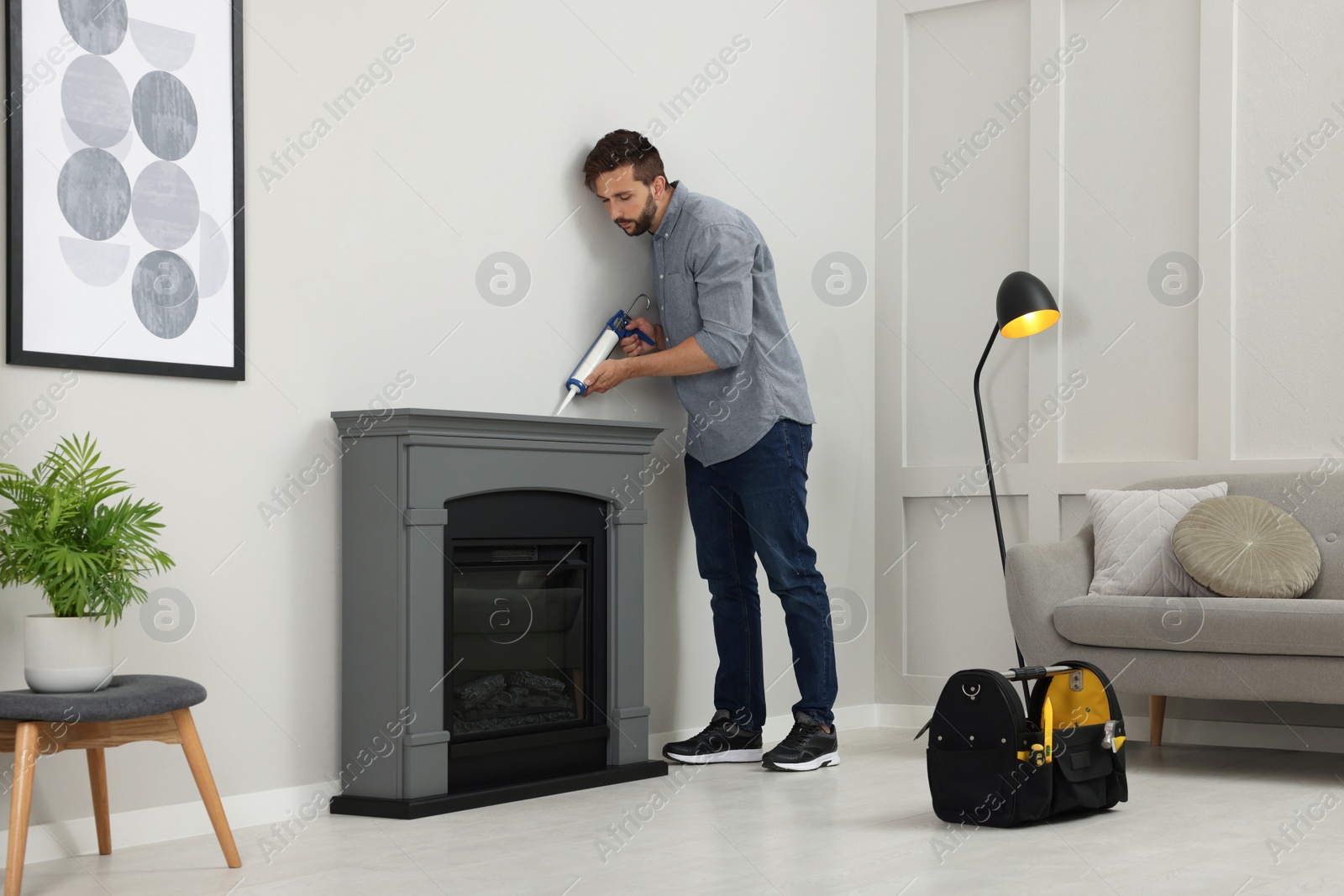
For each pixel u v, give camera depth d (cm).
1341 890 209
